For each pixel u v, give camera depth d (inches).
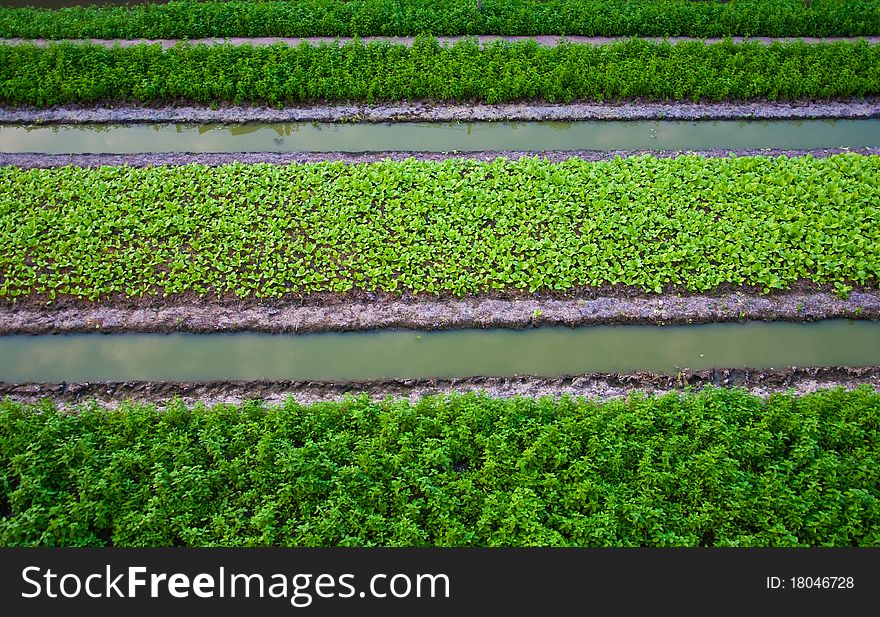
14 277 539.8
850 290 534.0
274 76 754.8
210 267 552.4
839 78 761.0
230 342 509.4
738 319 520.1
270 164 648.4
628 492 385.4
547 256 551.8
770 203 597.3
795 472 398.3
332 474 396.2
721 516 373.7
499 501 381.7
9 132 724.7
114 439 406.0
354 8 865.5
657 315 520.1
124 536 367.6
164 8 867.4
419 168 638.5
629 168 638.5
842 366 484.7
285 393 471.2
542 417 425.7
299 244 567.2
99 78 753.0
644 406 426.6
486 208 592.7
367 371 491.5
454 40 841.5
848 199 599.8
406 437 408.5
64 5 938.7
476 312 522.9
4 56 768.9
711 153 675.4
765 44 839.1
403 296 535.2
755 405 430.3
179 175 632.4
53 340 508.1
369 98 746.8
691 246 555.5
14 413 422.9
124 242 571.5
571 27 853.2
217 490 390.9
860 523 366.6
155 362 496.1
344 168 642.2
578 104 749.3
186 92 745.6
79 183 620.1
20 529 362.6
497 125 739.4
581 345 509.0
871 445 405.1
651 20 856.9
